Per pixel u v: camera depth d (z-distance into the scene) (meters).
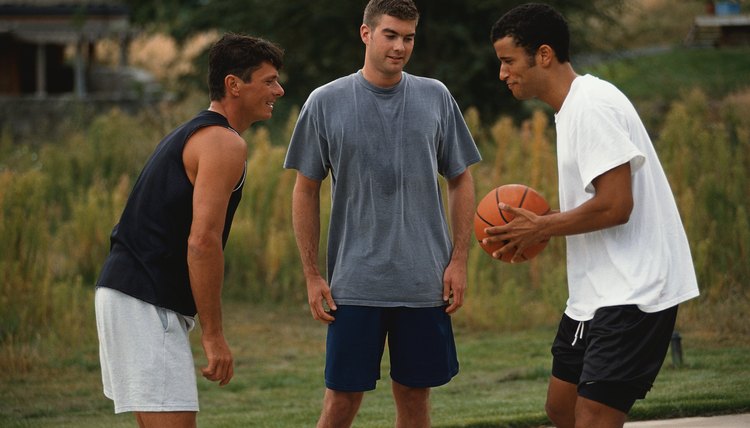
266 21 73.75
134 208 13.12
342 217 15.16
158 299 12.88
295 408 22.80
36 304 29.88
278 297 36.88
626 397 12.98
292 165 15.41
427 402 15.64
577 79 13.62
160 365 12.81
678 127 35.75
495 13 69.25
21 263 30.22
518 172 35.88
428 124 14.91
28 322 29.66
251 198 38.69
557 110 13.82
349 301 14.93
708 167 33.59
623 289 13.04
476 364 26.53
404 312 15.04
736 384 20.88
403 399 15.53
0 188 32.38
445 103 15.30
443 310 15.23
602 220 13.00
